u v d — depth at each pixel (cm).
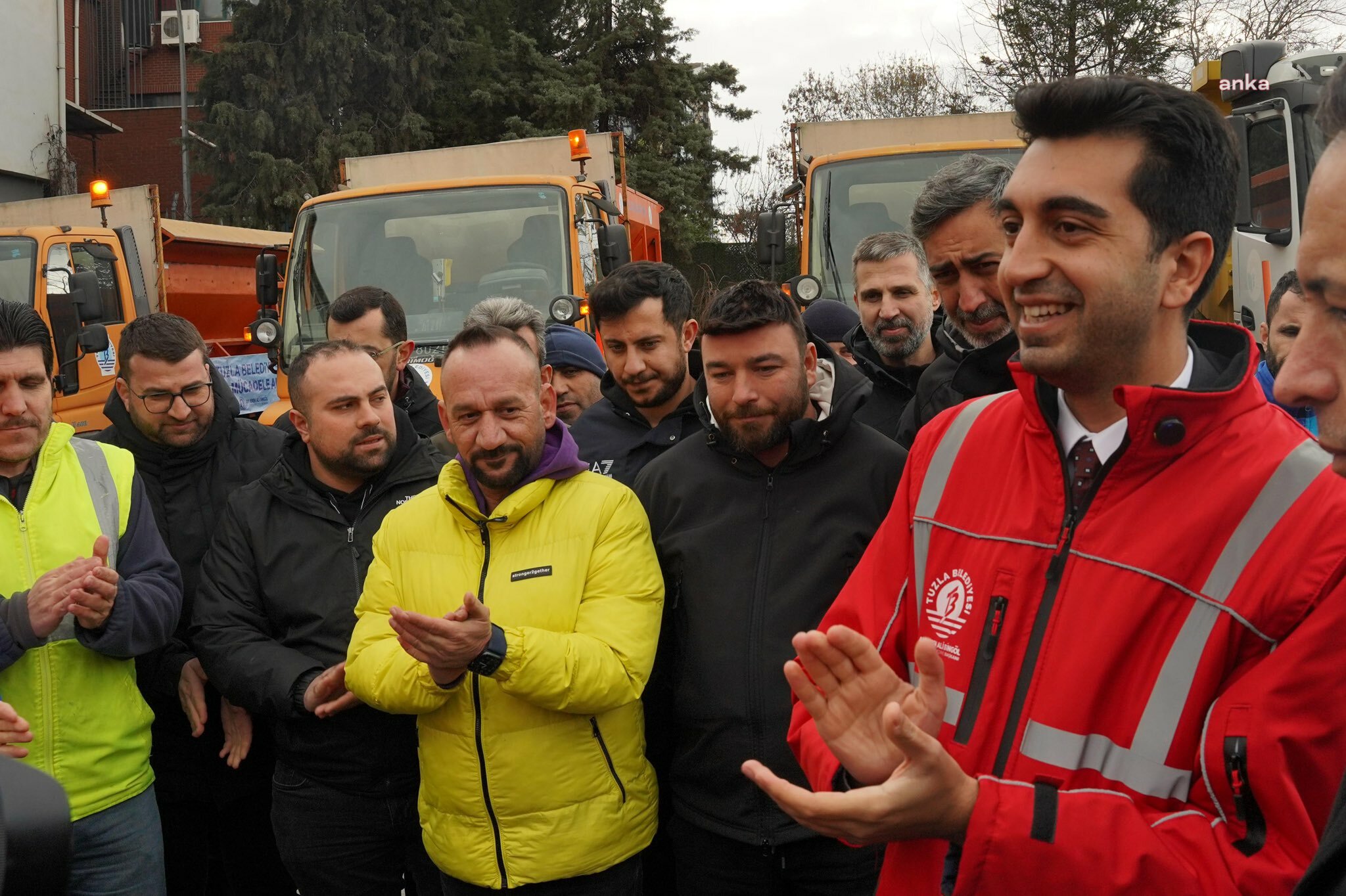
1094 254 145
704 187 2888
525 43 2536
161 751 354
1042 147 149
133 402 351
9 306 293
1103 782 145
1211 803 138
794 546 256
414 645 232
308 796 304
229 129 2184
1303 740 133
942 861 163
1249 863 132
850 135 948
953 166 264
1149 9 2139
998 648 155
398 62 2286
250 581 317
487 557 267
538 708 256
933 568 169
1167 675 142
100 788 296
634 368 339
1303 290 113
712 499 267
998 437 168
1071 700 146
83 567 279
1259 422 147
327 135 2194
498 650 239
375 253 757
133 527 315
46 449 305
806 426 256
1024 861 135
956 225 258
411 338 728
